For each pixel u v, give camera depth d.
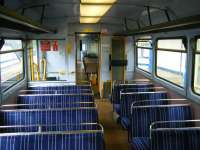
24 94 5.99
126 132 5.82
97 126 3.94
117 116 6.27
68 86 6.33
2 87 4.74
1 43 4.59
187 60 4.54
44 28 5.05
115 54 8.64
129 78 8.78
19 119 4.11
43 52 7.55
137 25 7.07
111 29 8.38
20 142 2.96
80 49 13.21
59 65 7.74
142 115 4.30
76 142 3.00
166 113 4.35
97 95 9.32
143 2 4.07
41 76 7.58
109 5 4.19
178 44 5.01
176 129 3.28
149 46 6.95
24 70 6.74
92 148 3.02
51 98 5.43
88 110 4.21
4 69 4.91
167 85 5.63
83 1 3.78
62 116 4.16
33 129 3.80
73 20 7.43
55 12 5.73
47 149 2.97
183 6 3.77
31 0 4.01
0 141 2.95
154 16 5.38
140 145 3.97
